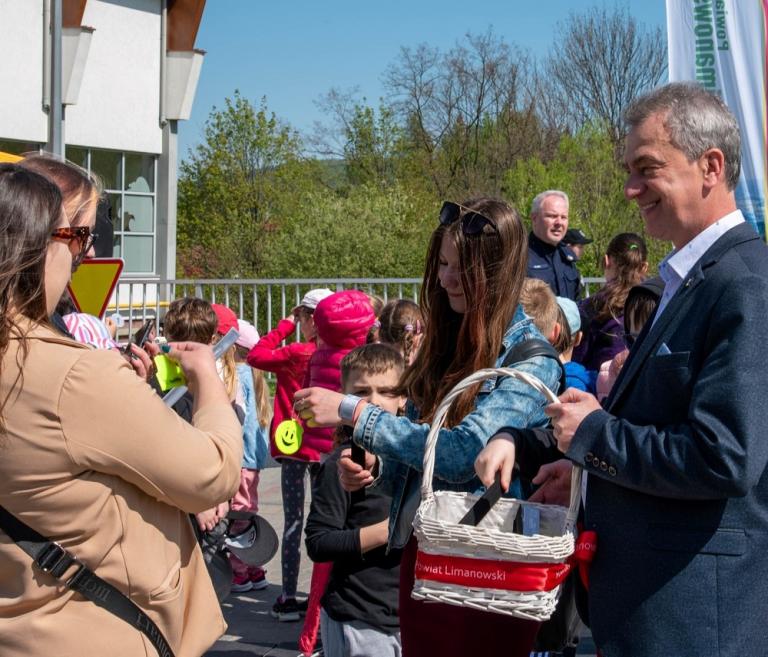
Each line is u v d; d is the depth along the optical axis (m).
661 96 2.26
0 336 1.97
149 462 2.04
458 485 2.73
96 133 18.23
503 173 40.56
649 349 2.23
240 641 5.18
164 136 19.67
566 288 7.57
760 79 6.52
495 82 41.47
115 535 2.06
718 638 2.11
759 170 6.45
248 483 5.92
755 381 2.03
